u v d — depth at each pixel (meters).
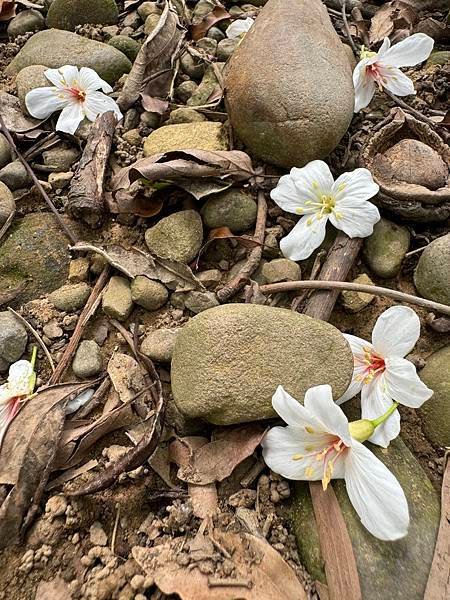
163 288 0.19
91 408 0.17
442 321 0.18
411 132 0.21
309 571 0.14
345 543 0.14
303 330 0.16
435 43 0.27
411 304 0.19
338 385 0.16
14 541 0.15
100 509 0.15
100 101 0.22
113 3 0.27
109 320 0.19
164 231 0.19
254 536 0.14
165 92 0.24
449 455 0.16
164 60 0.24
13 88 0.24
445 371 0.17
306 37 0.20
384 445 0.15
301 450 0.15
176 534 0.15
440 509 0.15
